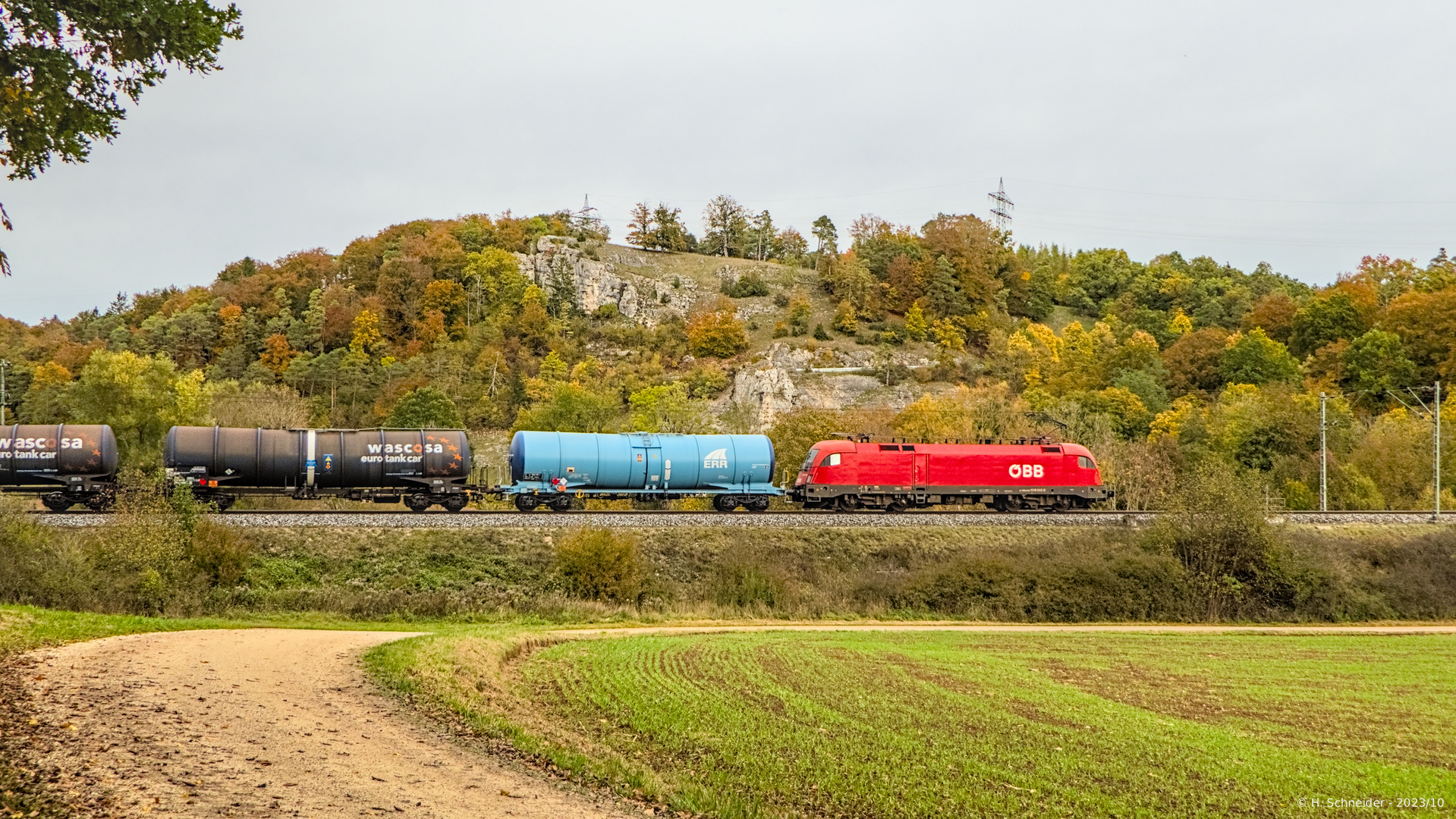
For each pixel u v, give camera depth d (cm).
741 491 5262
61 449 4388
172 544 3812
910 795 1812
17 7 1672
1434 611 5272
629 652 3189
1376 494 7600
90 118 1780
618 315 15200
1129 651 3847
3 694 1867
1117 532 5478
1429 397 9925
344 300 14200
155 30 1755
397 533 4353
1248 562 5159
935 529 5272
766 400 11706
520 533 4516
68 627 2789
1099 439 8269
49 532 3853
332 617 3806
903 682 2892
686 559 4666
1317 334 11825
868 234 17500
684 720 2294
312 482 4516
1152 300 17362
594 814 1570
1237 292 16425
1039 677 3112
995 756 2103
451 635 3147
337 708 2048
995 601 4750
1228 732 2500
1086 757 2131
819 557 4909
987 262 16538
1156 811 1798
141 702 1905
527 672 2772
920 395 12112
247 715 1898
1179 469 8281
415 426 9500
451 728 1989
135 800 1359
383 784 1567
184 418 7462
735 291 15650
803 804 1753
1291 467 8119
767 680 2811
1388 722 2720
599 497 5125
